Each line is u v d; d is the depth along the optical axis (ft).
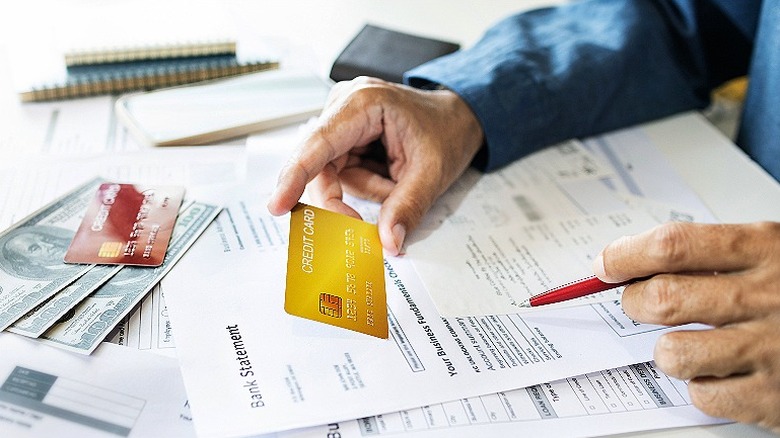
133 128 2.37
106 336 1.62
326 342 1.64
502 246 2.06
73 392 1.49
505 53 2.64
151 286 1.75
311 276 1.74
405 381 1.56
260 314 1.69
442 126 2.24
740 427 1.57
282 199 1.89
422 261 1.95
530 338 1.72
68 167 2.17
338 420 1.46
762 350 1.51
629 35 2.77
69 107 2.55
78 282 1.74
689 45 2.87
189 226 1.96
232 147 2.37
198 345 1.59
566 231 2.15
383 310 1.75
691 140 2.74
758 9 2.87
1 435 1.39
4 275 1.73
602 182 2.43
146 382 1.53
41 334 1.59
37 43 2.78
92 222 1.93
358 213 2.09
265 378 1.53
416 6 3.63
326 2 3.52
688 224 1.62
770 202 2.39
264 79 2.74
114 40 2.73
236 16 3.25
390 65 2.74
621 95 2.73
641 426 1.53
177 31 2.86
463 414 1.51
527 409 1.54
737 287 1.56
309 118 2.56
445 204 2.23
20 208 1.98
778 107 2.57
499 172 2.46
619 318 1.81
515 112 2.44
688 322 1.59
